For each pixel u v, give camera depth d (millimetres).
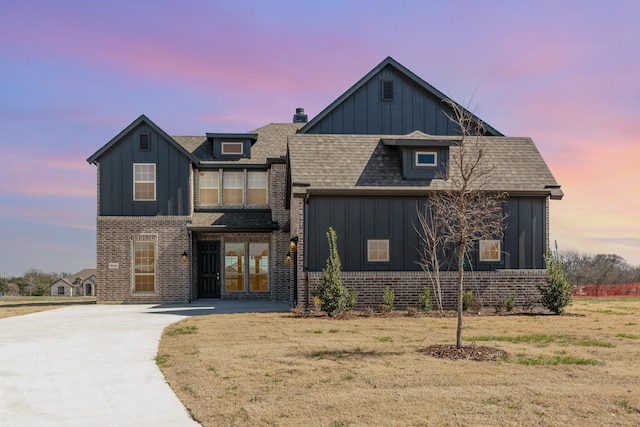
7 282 62188
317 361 10430
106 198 26562
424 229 19906
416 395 8023
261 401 7922
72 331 15453
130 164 26656
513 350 11430
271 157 28672
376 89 26781
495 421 6934
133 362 10984
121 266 26406
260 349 11805
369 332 14297
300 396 8078
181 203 26719
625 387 8430
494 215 18641
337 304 17891
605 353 11133
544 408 7438
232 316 18625
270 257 27906
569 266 44156
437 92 26828
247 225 27203
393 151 22188
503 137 23578
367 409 7426
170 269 26516
